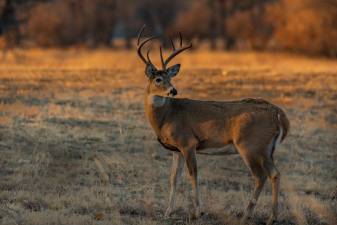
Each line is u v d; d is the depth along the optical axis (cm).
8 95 4297
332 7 8612
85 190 2498
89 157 2983
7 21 8875
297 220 2262
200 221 2214
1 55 8331
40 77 5184
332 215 2348
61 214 2169
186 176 2792
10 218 2109
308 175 2930
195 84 5003
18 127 3362
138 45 2439
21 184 2538
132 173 2797
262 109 2236
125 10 13662
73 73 5503
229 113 2247
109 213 2239
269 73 5697
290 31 8812
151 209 2303
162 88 2292
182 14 12988
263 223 2258
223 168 2980
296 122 3869
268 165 2209
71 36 11531
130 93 4538
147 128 3544
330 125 3859
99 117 3731
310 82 5175
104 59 7588
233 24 10919
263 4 11706
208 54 8956
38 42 11094
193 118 2270
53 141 3166
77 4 11862
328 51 8631
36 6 11119
